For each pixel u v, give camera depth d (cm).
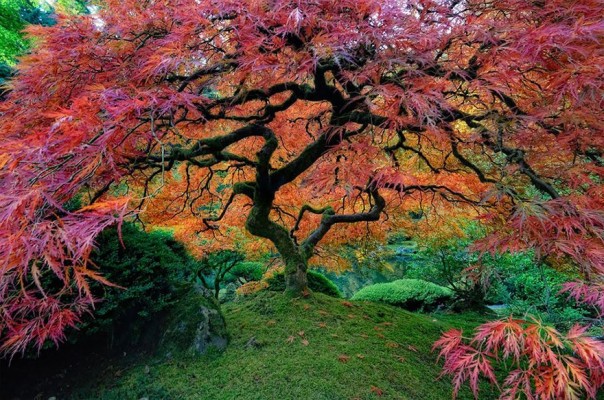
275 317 281
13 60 469
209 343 238
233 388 195
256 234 323
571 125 165
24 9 678
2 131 158
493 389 208
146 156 192
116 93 131
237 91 237
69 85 166
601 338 162
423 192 316
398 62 158
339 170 209
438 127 190
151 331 258
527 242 138
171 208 350
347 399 185
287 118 347
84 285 108
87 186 158
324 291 436
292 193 377
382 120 210
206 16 160
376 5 151
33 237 95
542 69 163
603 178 179
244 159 290
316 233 354
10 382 227
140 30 177
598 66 128
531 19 165
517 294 419
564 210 140
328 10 160
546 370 112
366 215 341
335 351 231
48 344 218
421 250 567
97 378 229
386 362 222
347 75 172
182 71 200
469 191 315
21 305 132
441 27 169
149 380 213
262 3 156
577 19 147
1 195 99
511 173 185
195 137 296
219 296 557
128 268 247
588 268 122
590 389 103
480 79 166
